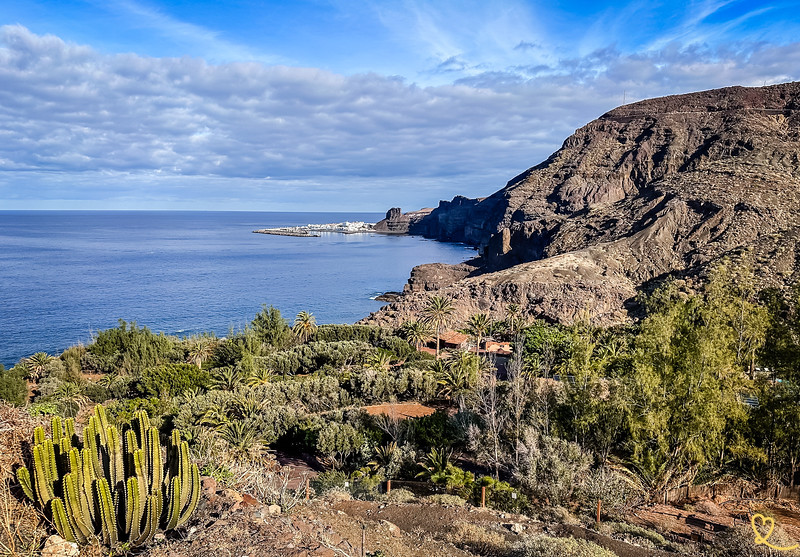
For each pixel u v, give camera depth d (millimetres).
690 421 21047
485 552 12953
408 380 41500
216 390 38812
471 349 70438
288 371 55438
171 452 8336
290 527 8680
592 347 26234
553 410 25188
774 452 22391
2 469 7695
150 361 60781
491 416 24547
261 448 26422
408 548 11180
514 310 84812
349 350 56656
